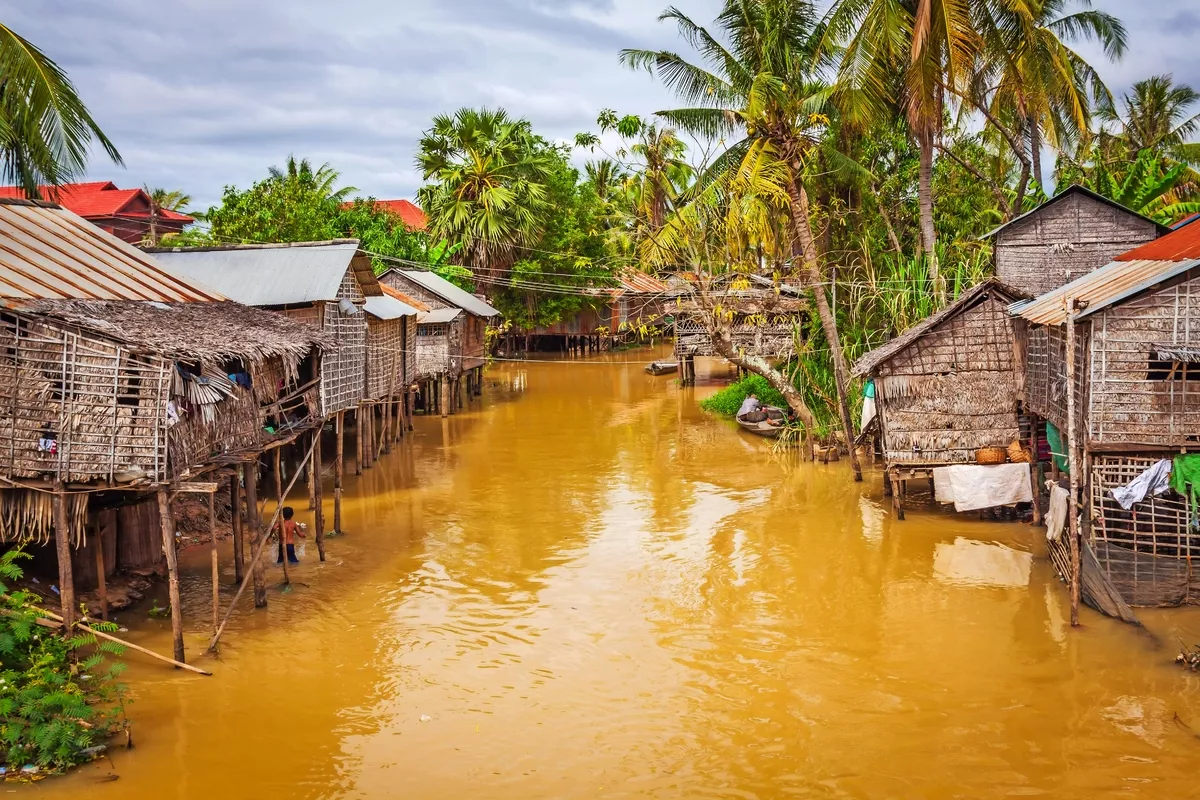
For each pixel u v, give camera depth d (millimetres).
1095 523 14094
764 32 23641
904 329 24016
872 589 15273
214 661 12477
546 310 52625
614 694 11680
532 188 48656
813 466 24656
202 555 16922
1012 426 18688
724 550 17484
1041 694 11430
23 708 9797
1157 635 12945
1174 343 13430
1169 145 35531
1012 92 27281
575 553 17359
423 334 33250
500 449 27812
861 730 10695
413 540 18188
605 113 25000
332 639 13328
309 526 19094
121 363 11461
